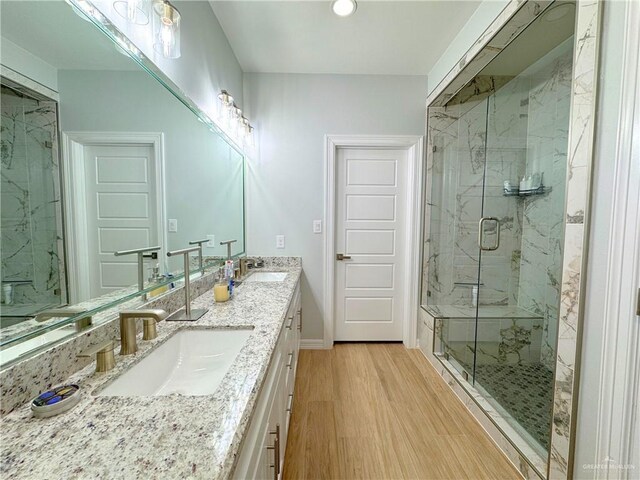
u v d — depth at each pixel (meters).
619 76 0.95
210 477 0.47
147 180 1.22
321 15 1.91
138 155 1.16
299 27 2.03
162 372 1.05
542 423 1.59
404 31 2.06
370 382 2.20
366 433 1.67
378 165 2.79
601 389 1.02
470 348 2.41
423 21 1.95
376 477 1.39
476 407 1.80
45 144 0.77
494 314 2.47
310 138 2.67
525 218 2.55
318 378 2.25
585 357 1.09
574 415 1.12
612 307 0.98
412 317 2.80
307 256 2.75
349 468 1.44
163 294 1.32
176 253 1.22
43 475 0.47
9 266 0.68
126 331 0.92
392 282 2.87
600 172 1.03
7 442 0.55
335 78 2.64
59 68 0.81
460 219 2.67
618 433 0.97
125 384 0.84
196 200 1.69
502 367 2.27
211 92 1.88
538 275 2.38
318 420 1.77
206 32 1.79
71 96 0.85
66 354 0.78
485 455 1.53
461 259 2.65
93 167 0.94
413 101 2.66
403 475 1.40
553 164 2.21
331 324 2.78
